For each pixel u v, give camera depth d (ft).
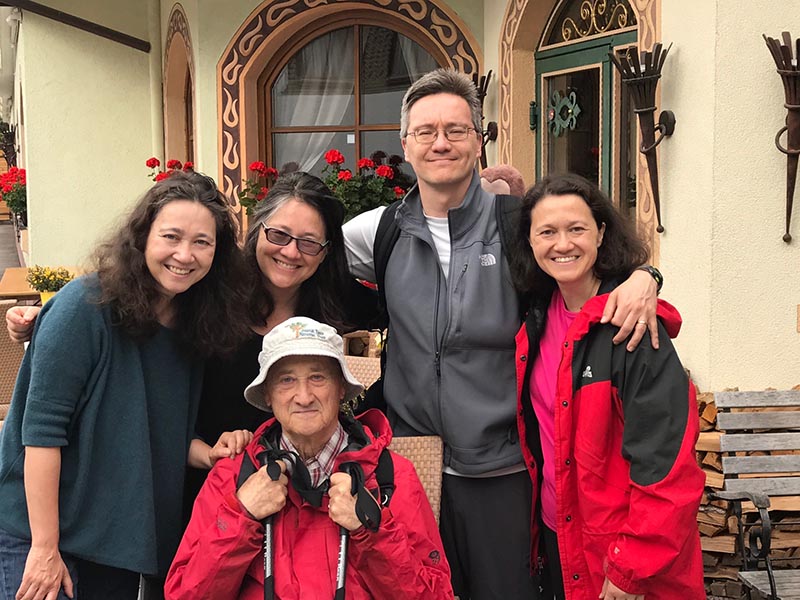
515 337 9.32
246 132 26.76
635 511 8.06
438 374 9.43
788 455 12.88
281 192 9.41
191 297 8.73
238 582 7.87
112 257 8.16
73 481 8.18
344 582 7.71
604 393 8.33
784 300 14.61
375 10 25.03
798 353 14.73
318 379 8.07
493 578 9.60
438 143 9.29
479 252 9.45
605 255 8.86
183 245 8.11
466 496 9.56
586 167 19.08
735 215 14.32
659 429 8.06
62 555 8.27
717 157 14.17
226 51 26.63
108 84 31.73
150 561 8.38
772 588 11.16
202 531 8.01
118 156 32.07
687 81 14.71
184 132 31.17
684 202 14.94
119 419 8.27
